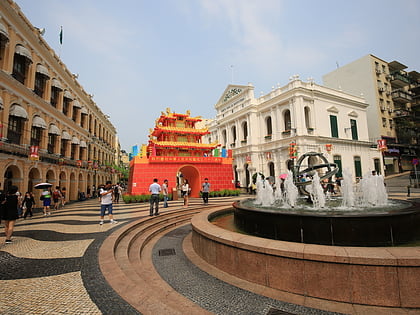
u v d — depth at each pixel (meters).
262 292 3.97
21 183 14.81
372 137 33.94
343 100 29.77
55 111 19.66
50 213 13.33
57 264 4.45
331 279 3.60
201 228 5.89
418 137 38.34
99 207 15.88
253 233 6.25
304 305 3.53
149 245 7.29
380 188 8.27
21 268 4.27
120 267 4.61
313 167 9.12
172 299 3.61
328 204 8.21
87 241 6.13
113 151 45.47
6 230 6.24
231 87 37.16
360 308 3.36
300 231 5.23
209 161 23.06
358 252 3.62
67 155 22.44
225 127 37.94
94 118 32.59
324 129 27.41
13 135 14.57
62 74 21.55
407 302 3.28
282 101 27.56
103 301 3.04
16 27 14.45
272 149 28.66
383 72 36.34
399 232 4.88
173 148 22.52
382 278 3.38
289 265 3.92
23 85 14.93
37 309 2.86
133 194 19.47
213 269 5.08
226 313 3.47
